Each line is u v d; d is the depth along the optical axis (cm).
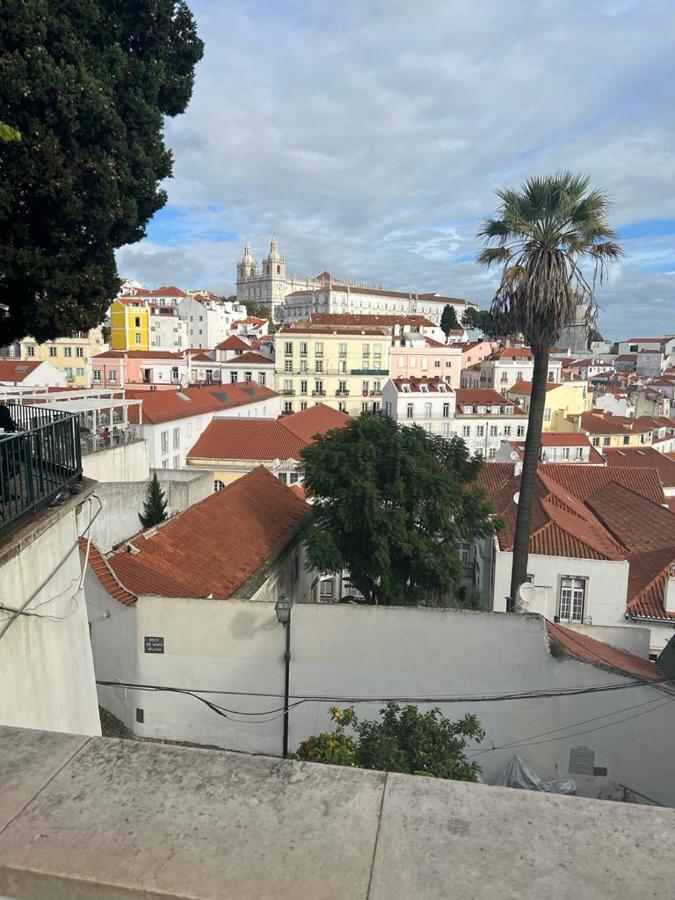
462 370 9662
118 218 1137
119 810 199
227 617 1199
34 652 599
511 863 180
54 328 1176
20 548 568
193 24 1283
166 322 9669
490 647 1162
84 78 1017
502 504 2461
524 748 1179
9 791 207
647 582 1975
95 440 2150
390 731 967
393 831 191
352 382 7656
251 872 177
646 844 188
